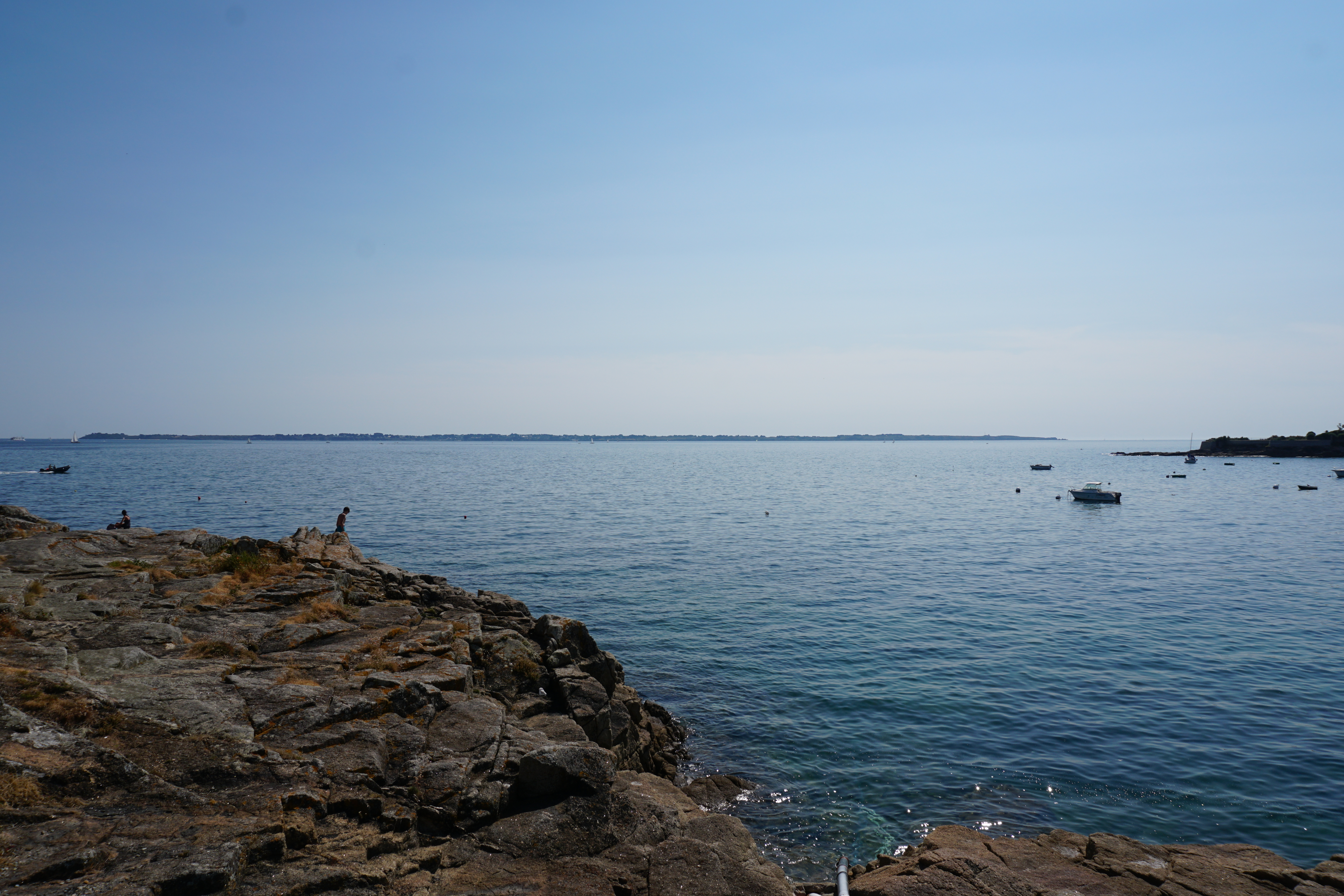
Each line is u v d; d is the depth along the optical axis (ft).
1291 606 130.11
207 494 319.27
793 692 87.61
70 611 52.75
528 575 152.25
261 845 27.66
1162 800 62.13
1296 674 92.38
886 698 85.61
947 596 138.00
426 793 34.40
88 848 25.66
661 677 93.30
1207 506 321.32
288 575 70.44
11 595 53.98
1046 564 173.47
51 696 35.40
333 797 32.50
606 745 55.88
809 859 54.75
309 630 53.98
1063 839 45.01
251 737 36.04
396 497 322.34
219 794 31.22
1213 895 36.78
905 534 226.38
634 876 31.58
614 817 35.86
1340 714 79.46
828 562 173.47
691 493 377.71
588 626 115.03
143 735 34.47
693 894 30.50
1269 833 57.00
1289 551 193.16
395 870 29.37
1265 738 73.51
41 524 86.38
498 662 57.31
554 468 647.56
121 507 255.91
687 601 131.75
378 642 54.54
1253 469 637.30
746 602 131.23
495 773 36.86
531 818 34.24
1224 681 90.02
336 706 40.47
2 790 27.50
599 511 277.64
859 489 415.03
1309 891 36.99
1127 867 39.75
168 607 56.39
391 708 41.57
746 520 259.39
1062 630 114.01
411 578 82.74
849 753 71.82
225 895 25.08
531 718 51.60
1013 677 92.27
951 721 78.84
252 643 50.83
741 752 72.49
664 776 66.28
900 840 57.26
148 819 28.27
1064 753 70.95
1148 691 86.94
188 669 44.42
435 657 52.90
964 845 44.04
